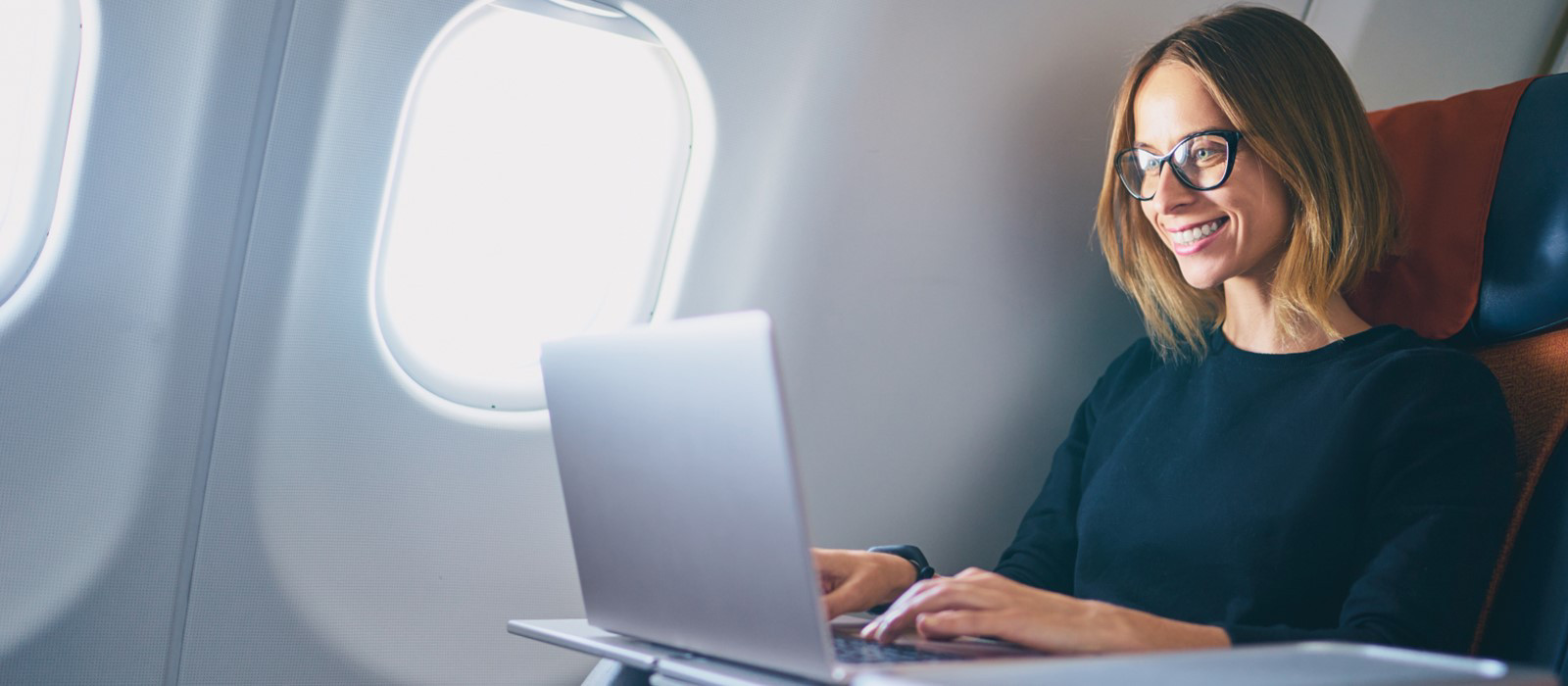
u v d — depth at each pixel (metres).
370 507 1.39
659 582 0.85
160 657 1.31
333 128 1.27
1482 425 1.10
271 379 1.31
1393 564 1.03
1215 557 1.21
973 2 1.46
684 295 1.47
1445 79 1.84
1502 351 1.28
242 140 1.24
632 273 1.47
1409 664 0.61
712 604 0.80
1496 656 1.14
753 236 1.48
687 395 0.78
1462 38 1.81
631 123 1.44
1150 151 1.33
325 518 1.37
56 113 1.18
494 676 1.48
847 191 1.50
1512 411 1.24
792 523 0.71
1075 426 1.57
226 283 1.27
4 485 1.21
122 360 1.24
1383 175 1.29
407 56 1.27
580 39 1.36
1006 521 1.76
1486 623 1.17
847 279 1.54
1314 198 1.25
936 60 1.48
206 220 1.25
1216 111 1.29
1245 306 1.35
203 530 1.31
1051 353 1.73
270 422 1.32
